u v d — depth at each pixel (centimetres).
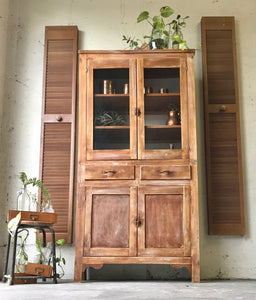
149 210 301
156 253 296
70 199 348
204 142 355
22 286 272
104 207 304
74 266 314
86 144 313
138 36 374
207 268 336
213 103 358
